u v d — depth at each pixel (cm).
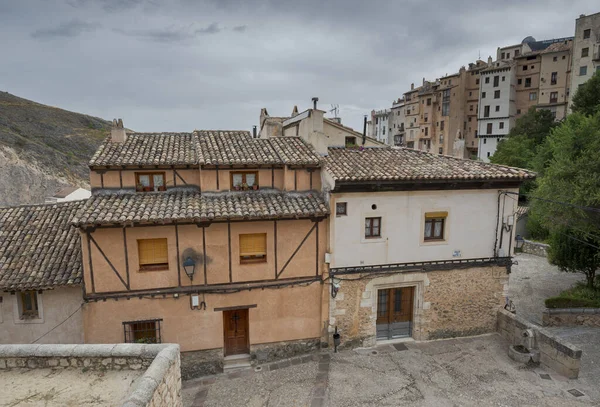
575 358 1244
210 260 1323
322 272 1416
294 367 1370
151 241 1291
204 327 1347
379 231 1448
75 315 1284
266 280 1378
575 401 1148
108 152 1402
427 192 1453
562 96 5569
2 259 1277
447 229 1490
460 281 1523
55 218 1474
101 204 1263
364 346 1482
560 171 1845
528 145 4653
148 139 1577
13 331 1270
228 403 1191
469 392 1202
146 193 1369
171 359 721
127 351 745
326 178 1387
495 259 1536
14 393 680
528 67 5966
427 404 1148
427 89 7625
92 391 686
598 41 4619
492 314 1573
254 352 1404
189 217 1224
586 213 1717
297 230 1380
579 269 2028
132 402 562
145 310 1295
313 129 1609
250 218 1300
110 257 1252
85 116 8075
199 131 1695
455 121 6750
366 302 1458
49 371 748
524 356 1351
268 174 1444
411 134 7938
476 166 1538
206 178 1378
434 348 1471
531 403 1142
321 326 1442
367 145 2019
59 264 1277
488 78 6197
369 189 1388
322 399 1181
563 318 1745
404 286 1498
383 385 1245
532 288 2241
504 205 1520
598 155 1739
